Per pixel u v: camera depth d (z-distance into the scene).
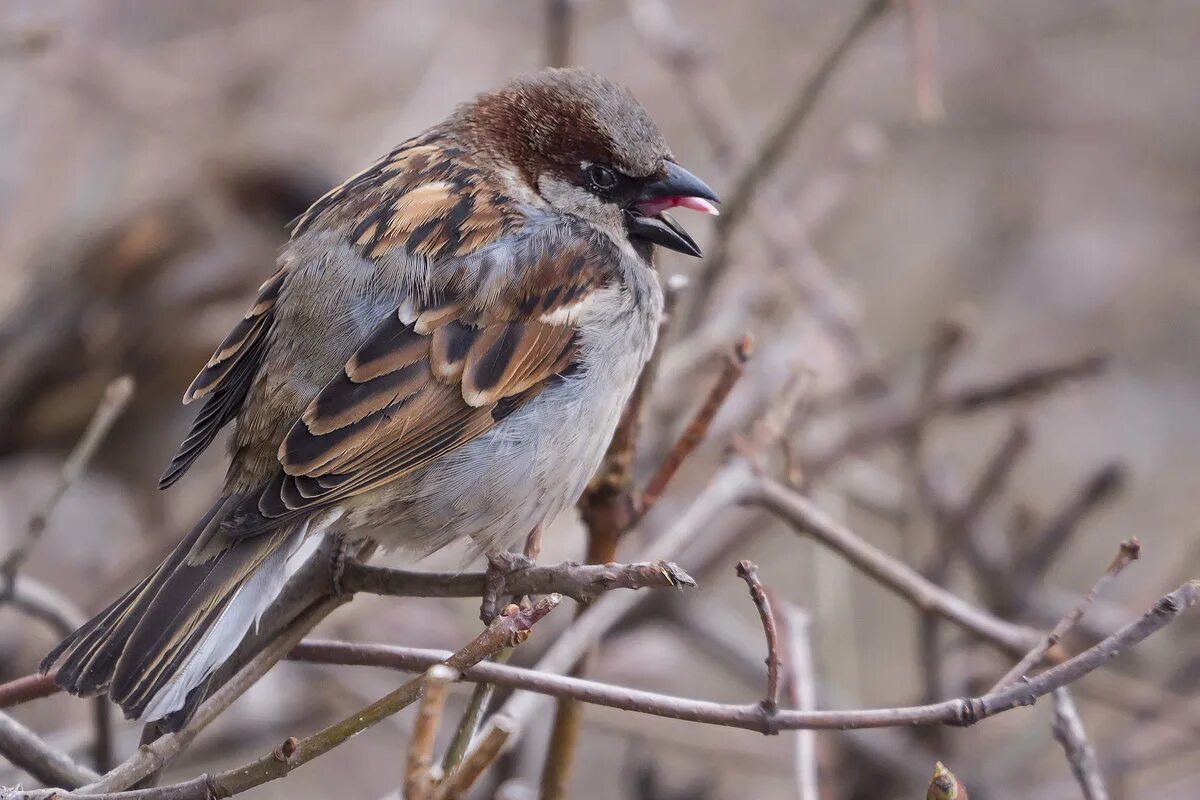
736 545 10.64
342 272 7.01
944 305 14.66
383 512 6.99
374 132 14.96
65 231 14.12
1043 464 14.27
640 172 7.57
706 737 11.25
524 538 7.41
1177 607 5.52
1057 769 10.88
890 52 15.72
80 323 13.57
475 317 7.09
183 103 14.27
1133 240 15.64
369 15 15.08
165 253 13.89
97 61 13.16
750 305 11.18
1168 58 16.17
